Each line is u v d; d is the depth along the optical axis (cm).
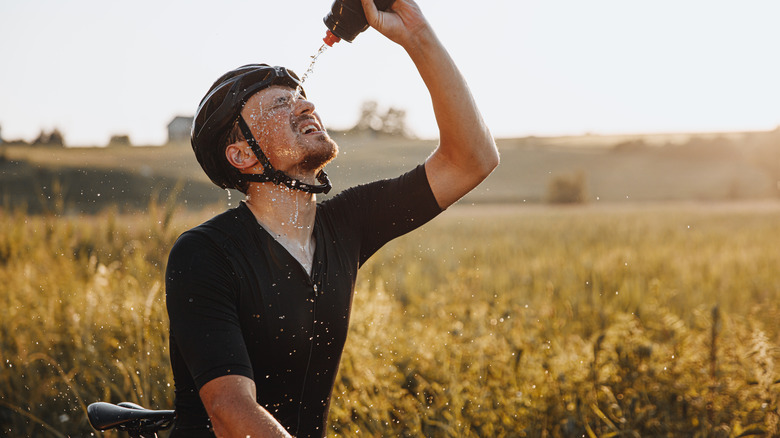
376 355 400
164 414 194
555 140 11288
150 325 416
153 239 549
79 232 682
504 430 319
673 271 962
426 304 554
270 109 176
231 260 166
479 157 196
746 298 728
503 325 444
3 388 393
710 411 321
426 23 181
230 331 158
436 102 189
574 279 850
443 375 387
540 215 3744
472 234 2077
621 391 344
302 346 176
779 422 312
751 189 7688
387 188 204
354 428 322
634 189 7894
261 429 141
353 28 186
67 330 468
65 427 366
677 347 388
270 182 178
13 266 604
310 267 180
